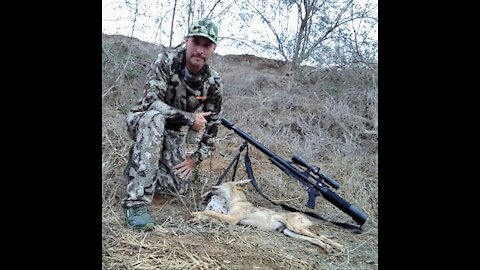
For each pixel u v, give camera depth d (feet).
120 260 7.75
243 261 8.37
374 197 13.01
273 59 25.63
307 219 10.26
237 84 22.75
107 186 10.74
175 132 11.18
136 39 19.16
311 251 9.41
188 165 10.98
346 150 16.75
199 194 11.66
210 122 11.16
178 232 9.16
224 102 19.69
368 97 19.76
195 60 10.30
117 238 8.45
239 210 10.30
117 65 16.51
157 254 8.13
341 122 18.89
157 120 9.59
